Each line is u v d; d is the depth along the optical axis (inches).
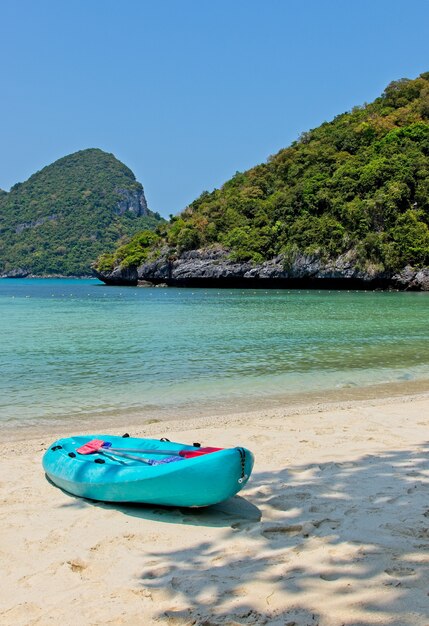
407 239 3373.5
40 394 521.7
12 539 219.0
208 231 4131.4
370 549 200.4
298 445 346.9
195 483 233.0
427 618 156.7
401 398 506.3
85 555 205.2
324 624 156.2
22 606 170.6
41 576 189.9
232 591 176.6
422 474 286.4
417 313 1515.7
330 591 173.2
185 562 198.4
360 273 3390.7
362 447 341.4
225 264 3848.4
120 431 394.6
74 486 263.6
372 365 676.1
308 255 3531.0
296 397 513.3
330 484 273.0
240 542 213.5
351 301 2194.9
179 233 4192.9
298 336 966.4
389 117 4537.4
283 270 3622.0
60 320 1327.5
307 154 4480.8
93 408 471.2
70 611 168.1
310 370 642.2
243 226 4035.4
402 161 3772.1
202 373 621.9
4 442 369.1
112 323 1234.6
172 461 258.8
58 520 237.8
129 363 686.5
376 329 1082.7
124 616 164.7
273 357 731.4
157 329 1093.8
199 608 167.2
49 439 374.9
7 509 249.3
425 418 422.0
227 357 731.4
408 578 178.5
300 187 3951.8
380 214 3494.1
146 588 180.5
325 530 219.8
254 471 296.4
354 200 3693.4
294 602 167.9
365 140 4411.9
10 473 300.0
